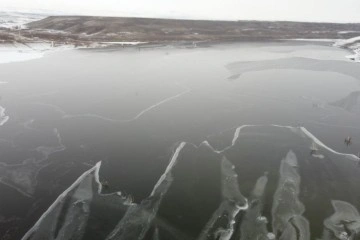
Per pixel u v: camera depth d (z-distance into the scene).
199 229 16.66
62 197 18.62
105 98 34.00
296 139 26.36
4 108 30.47
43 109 30.61
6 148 23.58
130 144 24.80
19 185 19.59
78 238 15.90
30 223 16.78
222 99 35.09
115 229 16.47
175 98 34.81
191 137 26.16
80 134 26.06
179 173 21.28
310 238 16.31
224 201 18.73
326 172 21.89
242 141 25.70
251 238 16.17
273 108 33.03
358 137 27.34
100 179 20.44
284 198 19.12
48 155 22.91
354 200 19.22
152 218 17.25
